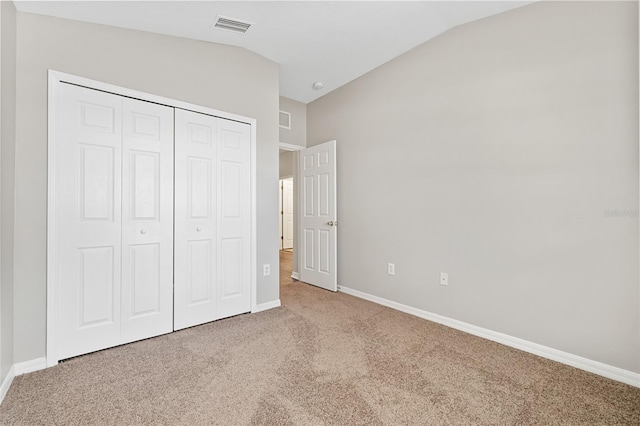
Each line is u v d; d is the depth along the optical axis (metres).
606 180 1.81
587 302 1.89
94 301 2.05
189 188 2.50
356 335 2.38
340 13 2.28
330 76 3.45
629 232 1.74
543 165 2.05
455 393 1.63
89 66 2.04
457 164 2.52
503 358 2.03
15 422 1.39
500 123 2.26
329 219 3.73
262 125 2.99
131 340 2.21
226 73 2.73
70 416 1.43
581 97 1.89
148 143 2.29
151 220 2.30
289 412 1.47
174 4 1.99
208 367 1.88
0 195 1.58
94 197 2.05
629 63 1.73
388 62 3.10
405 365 1.92
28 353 1.82
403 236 2.97
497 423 1.40
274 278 3.08
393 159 3.06
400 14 2.32
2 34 1.60
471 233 2.44
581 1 1.89
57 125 1.91
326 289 3.78
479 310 2.39
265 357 2.01
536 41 2.08
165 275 2.38
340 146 3.71
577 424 1.40
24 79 1.81
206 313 2.61
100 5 1.89
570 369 1.89
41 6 1.81
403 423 1.40
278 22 2.37
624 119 1.75
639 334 1.72
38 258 1.84
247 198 2.87
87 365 1.89
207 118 2.61
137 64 2.25
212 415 1.45
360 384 1.71
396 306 3.03
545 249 2.05
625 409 1.51
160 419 1.42
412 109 2.88
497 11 2.25
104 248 2.10
